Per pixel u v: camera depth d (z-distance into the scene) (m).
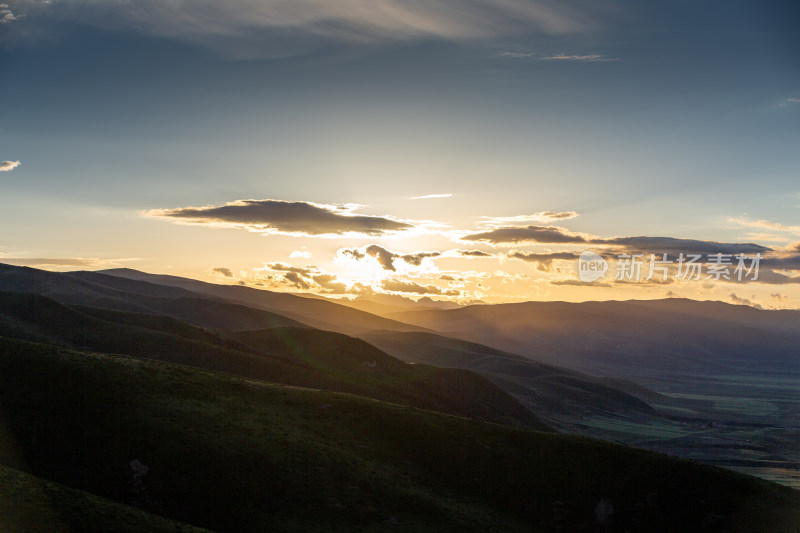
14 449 71.69
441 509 76.06
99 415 79.00
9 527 48.97
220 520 66.44
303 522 67.56
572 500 84.75
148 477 70.12
